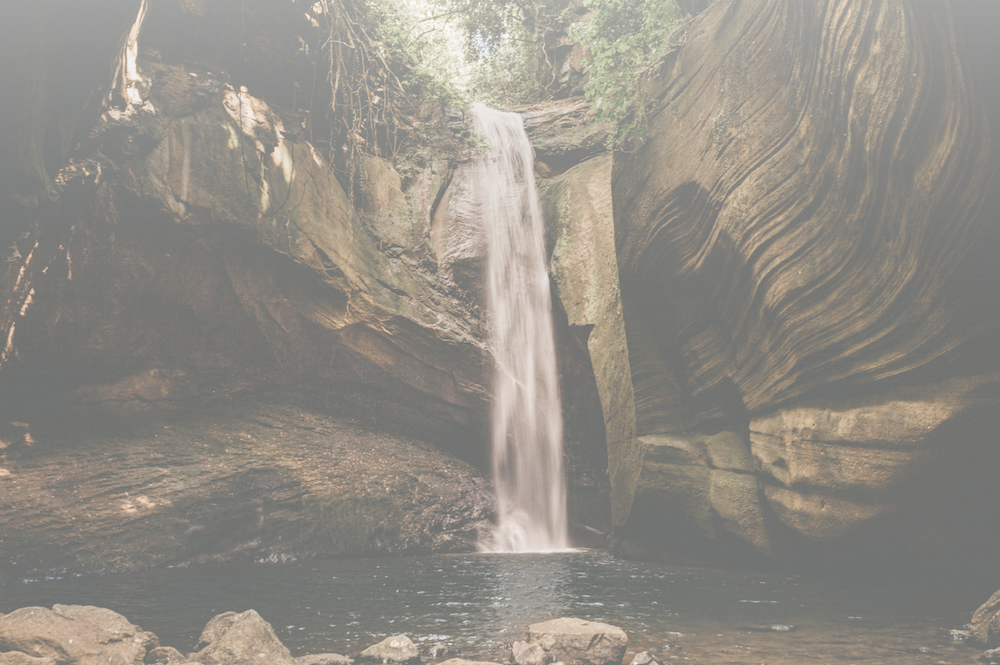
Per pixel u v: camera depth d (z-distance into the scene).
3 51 9.02
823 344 9.33
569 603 7.80
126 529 11.12
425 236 17.53
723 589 8.81
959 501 8.45
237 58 15.05
